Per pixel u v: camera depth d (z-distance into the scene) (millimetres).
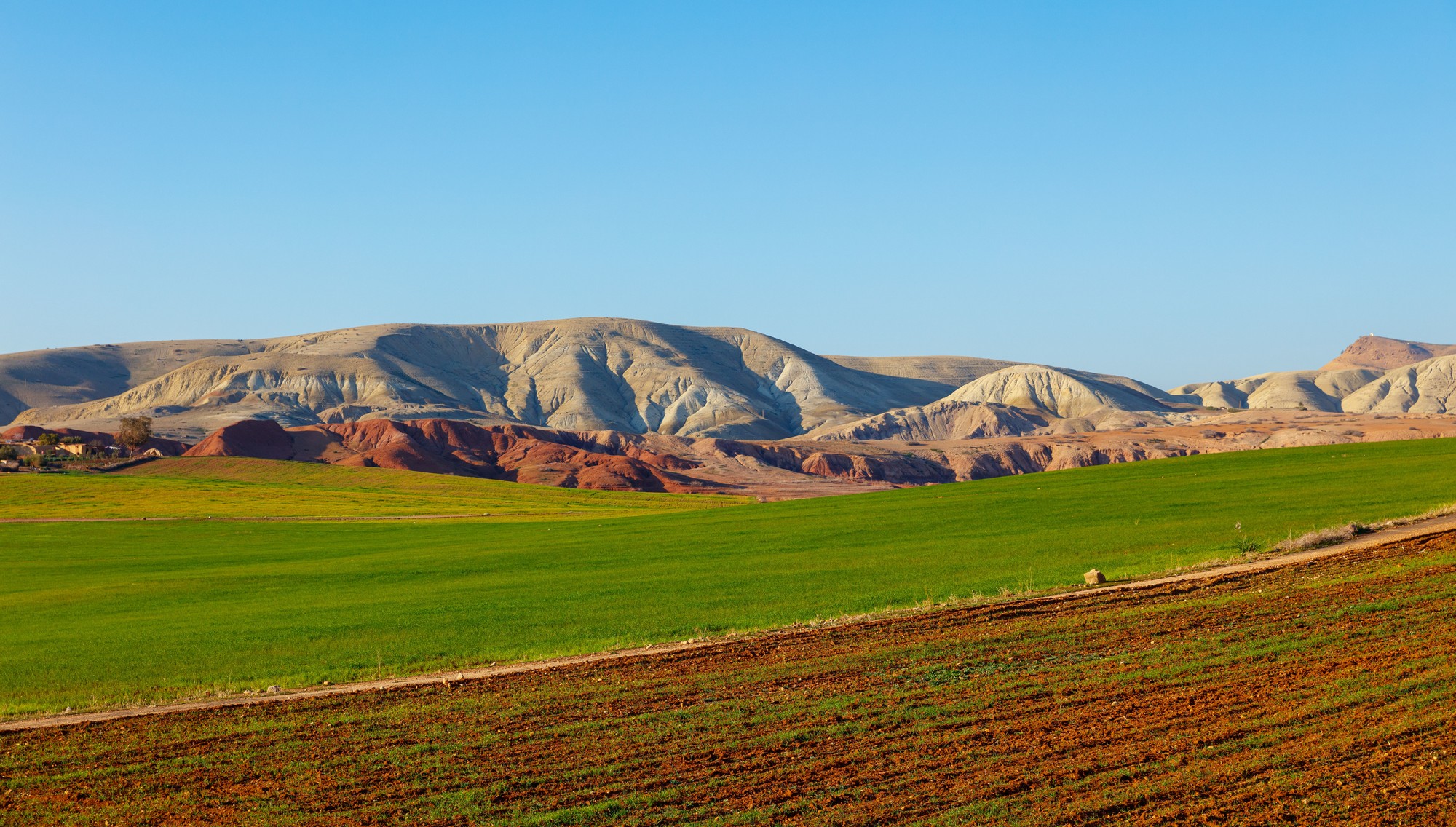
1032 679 17172
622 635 26484
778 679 18859
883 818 11625
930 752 13773
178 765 15680
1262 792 11422
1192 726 13852
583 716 17125
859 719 15641
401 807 13055
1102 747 13383
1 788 15023
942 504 63312
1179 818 11016
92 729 18672
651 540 57375
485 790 13484
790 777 13188
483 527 80750
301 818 12883
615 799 12797
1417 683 14391
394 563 54062
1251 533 36438
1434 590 20750
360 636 29328
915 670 18656
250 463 159375
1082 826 11031
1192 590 24469
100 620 37312
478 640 27359
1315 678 15375
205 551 69312
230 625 33375
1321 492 48188
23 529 86688
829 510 67500
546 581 41344
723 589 34438
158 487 126312
